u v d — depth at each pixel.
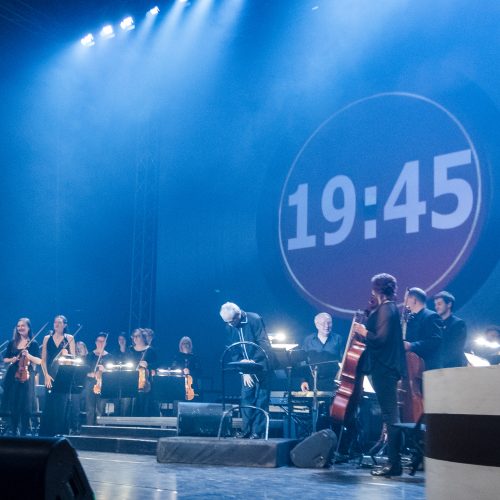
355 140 10.13
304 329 10.41
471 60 8.98
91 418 10.26
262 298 11.03
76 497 1.77
